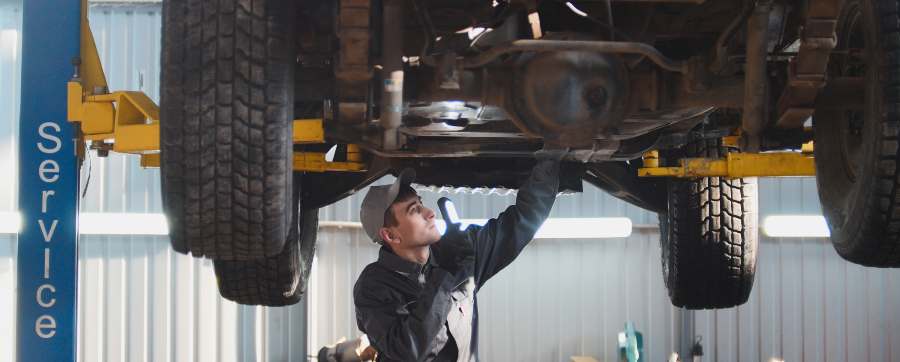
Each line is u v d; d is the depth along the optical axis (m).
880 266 3.03
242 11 2.84
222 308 10.30
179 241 3.03
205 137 2.83
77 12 4.38
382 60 2.90
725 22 3.32
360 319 3.28
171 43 2.86
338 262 10.44
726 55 2.97
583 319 10.63
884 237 2.84
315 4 3.05
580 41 2.88
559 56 3.03
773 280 10.75
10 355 10.02
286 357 10.39
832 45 2.83
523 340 10.62
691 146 4.38
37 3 4.37
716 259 4.49
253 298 4.51
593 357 10.62
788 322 10.76
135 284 10.24
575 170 4.46
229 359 10.30
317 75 3.24
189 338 10.27
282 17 2.86
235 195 2.88
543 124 3.06
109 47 10.12
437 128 3.52
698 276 4.53
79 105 4.07
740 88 3.05
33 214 4.38
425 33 3.02
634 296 10.65
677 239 4.51
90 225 10.13
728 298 4.63
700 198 4.45
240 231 2.95
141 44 10.13
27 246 4.39
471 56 3.06
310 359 10.38
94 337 10.20
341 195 4.54
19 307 4.41
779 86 3.14
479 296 10.63
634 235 10.67
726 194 4.46
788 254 10.77
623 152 3.82
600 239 10.66
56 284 4.39
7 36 10.04
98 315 10.21
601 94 3.03
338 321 10.41
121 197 10.23
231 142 2.83
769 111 3.12
